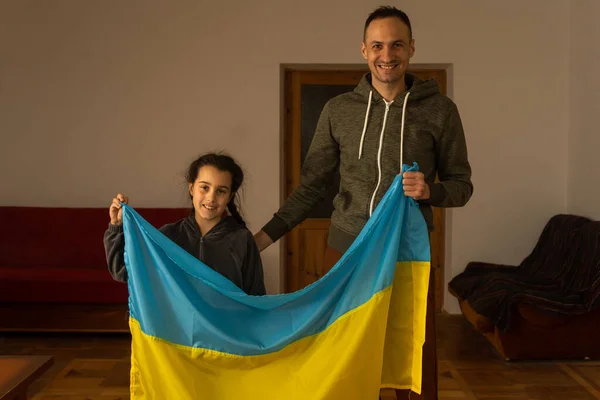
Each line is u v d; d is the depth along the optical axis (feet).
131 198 13.80
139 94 13.66
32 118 13.66
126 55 13.60
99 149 13.74
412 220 5.57
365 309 5.47
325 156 6.49
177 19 13.55
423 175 5.44
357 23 13.44
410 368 5.68
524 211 13.79
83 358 10.63
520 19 13.50
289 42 13.52
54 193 13.78
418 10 13.46
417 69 14.17
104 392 9.11
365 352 5.43
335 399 5.36
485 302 10.52
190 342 5.41
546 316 10.23
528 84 13.58
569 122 13.60
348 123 6.14
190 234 6.01
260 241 6.53
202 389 5.38
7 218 13.03
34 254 12.94
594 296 10.02
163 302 5.46
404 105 5.88
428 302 5.95
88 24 13.55
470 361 10.63
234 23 13.53
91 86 13.64
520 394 9.11
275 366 5.49
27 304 11.67
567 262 11.52
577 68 13.12
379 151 5.90
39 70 13.60
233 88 13.64
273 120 13.65
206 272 5.45
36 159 13.71
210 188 5.87
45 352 10.95
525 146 13.70
